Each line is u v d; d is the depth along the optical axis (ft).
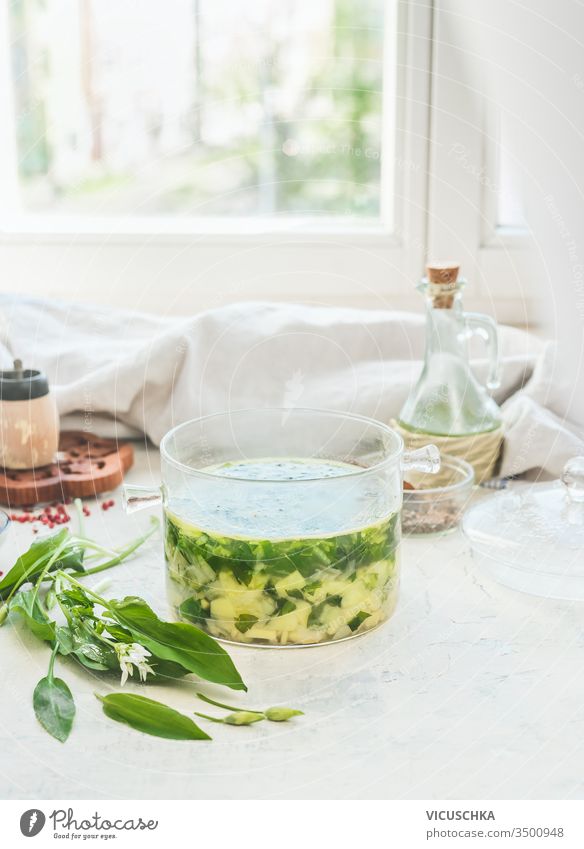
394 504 2.39
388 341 3.67
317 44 4.75
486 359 3.69
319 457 2.78
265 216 4.92
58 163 4.83
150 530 3.05
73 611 2.32
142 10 4.71
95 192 4.91
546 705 2.14
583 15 3.56
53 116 4.78
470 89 4.32
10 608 2.41
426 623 2.47
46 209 4.87
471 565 2.81
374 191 4.85
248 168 4.88
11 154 4.71
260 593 2.26
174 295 4.63
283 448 2.80
